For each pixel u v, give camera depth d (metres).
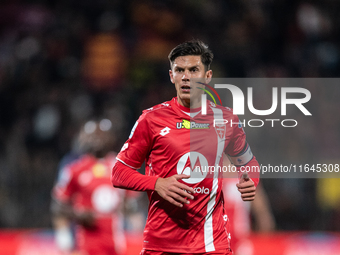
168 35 41.31
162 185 10.81
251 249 21.89
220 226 11.59
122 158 11.55
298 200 28.58
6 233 23.17
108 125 21.06
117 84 38.66
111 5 42.66
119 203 20.38
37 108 35.41
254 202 22.58
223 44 40.59
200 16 42.12
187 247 11.27
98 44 40.09
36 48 39.41
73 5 42.84
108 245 19.97
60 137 33.66
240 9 42.69
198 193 11.27
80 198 20.05
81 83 38.44
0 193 29.06
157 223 11.46
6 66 38.66
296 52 41.22
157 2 42.38
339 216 28.05
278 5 43.50
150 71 38.84
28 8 42.34
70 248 20.06
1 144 32.84
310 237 22.27
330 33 43.44
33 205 29.23
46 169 30.64
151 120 11.44
